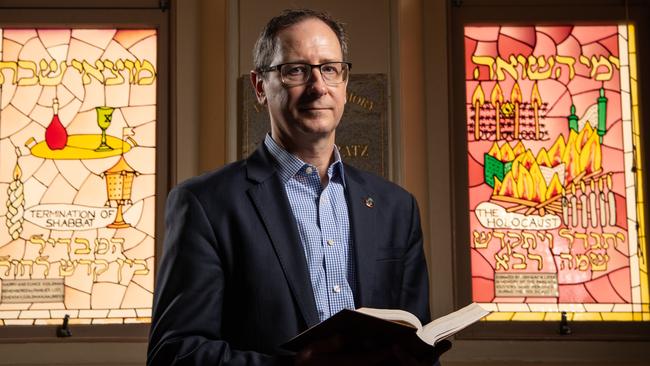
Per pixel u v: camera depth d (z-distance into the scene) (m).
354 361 1.08
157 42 2.85
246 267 1.23
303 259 1.24
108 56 2.86
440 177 2.78
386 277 1.31
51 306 2.72
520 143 2.85
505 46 2.90
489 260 2.79
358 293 1.27
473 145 2.85
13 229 2.75
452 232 2.75
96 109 2.84
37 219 2.76
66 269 2.74
